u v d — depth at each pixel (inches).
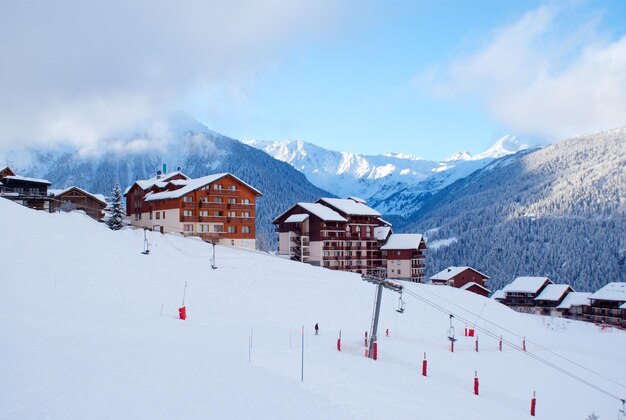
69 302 1692.9
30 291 1712.6
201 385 816.9
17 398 606.9
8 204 2637.8
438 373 1643.7
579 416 1512.1
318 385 1026.1
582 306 5310.0
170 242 2839.6
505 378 1809.8
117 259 2367.1
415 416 952.9
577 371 2154.3
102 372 799.7
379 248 4621.1
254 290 2368.4
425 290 3201.3
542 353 2401.6
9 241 2158.0
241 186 3609.7
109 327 1365.7
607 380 2079.2
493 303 3326.8
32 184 3523.6
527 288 5570.9
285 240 4338.1
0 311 1312.7
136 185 3873.0
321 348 1647.4
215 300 2146.9
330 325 2156.7
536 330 2974.9
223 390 807.1
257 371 1027.3
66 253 2241.6
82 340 1075.9
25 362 783.1
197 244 2898.6
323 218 4074.8
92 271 2119.8
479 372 1814.7
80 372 776.9
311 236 4175.7
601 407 1662.2
